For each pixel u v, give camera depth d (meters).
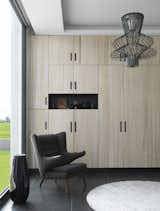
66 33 5.37
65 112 5.41
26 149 5.30
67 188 4.00
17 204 3.53
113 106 5.44
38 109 5.38
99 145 5.41
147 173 5.32
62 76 5.42
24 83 5.25
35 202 3.61
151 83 5.47
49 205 3.48
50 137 4.65
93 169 5.42
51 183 4.61
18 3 4.16
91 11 4.67
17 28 5.19
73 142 5.39
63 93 5.42
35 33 5.34
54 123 5.39
